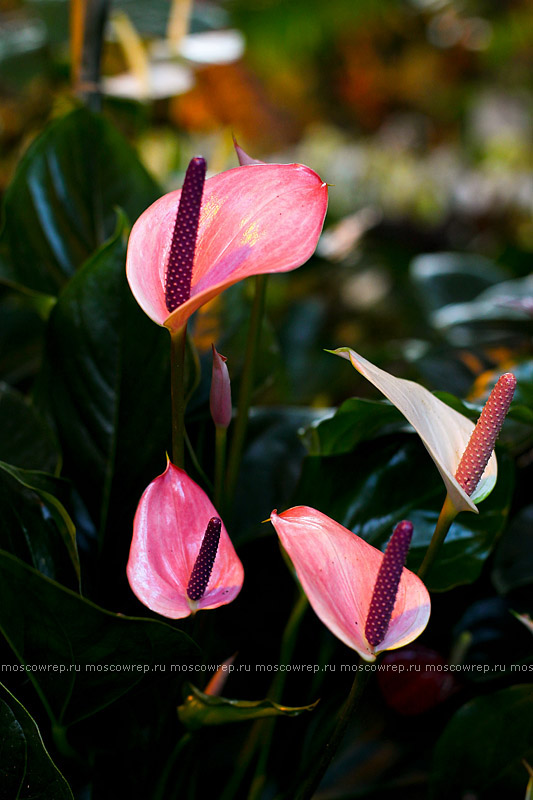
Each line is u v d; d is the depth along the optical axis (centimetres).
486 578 92
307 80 517
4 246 94
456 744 84
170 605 69
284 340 211
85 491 84
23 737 73
